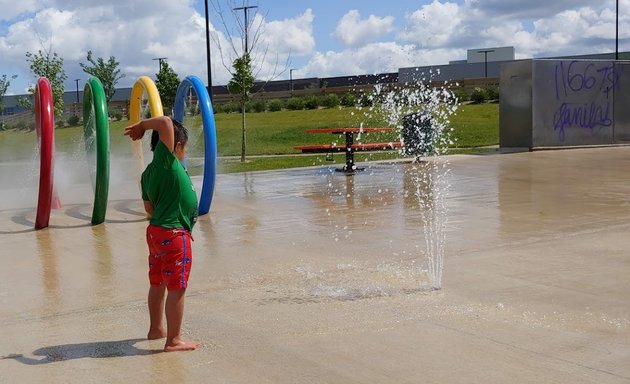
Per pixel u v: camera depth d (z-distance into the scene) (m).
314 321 4.90
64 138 35.69
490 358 4.09
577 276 5.88
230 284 5.99
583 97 18.70
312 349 4.34
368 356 4.19
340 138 25.67
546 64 18.12
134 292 5.88
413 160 16.72
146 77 10.52
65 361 4.27
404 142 17.73
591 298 5.25
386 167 15.48
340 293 5.61
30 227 9.22
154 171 4.38
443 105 35.19
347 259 6.82
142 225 9.16
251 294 5.66
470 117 31.48
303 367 4.05
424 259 6.70
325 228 8.48
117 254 7.41
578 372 3.85
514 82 18.38
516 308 5.05
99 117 8.98
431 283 5.81
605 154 17.03
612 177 12.71
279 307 5.27
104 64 46.47
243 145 20.45
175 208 4.36
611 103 19.14
